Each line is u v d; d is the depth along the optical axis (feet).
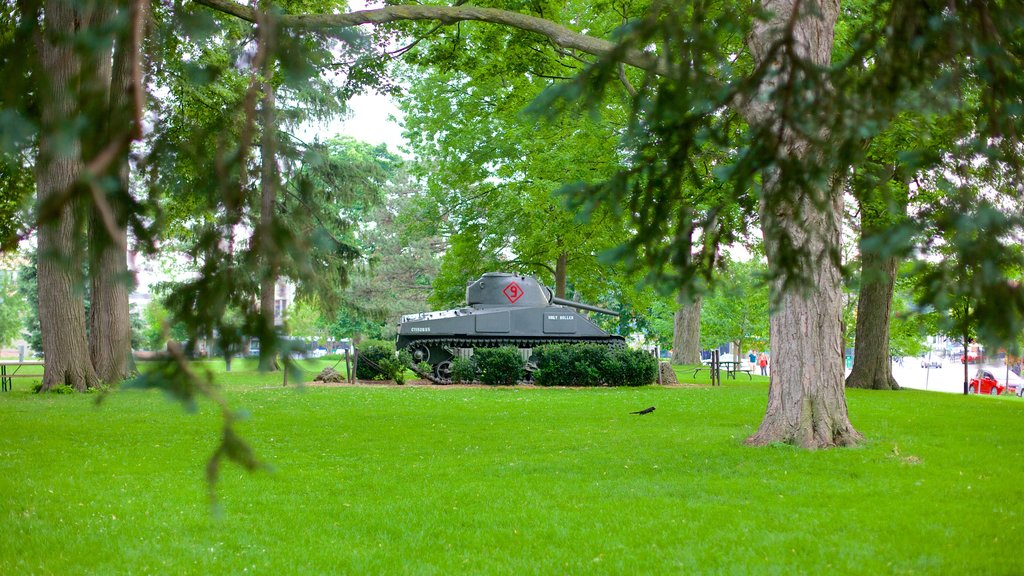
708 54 7.42
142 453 37.65
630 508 26.43
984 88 8.03
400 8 41.01
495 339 98.68
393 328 189.67
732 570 19.81
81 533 23.41
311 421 51.44
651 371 93.20
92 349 75.61
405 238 126.31
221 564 20.63
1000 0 7.89
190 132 6.67
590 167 87.56
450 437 44.06
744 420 53.42
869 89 7.78
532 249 114.73
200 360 5.59
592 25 86.43
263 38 5.98
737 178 8.00
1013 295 6.57
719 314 149.59
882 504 26.86
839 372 40.78
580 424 50.80
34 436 43.37
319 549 22.00
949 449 39.45
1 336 99.04
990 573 19.49
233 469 33.40
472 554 21.52
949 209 6.99
